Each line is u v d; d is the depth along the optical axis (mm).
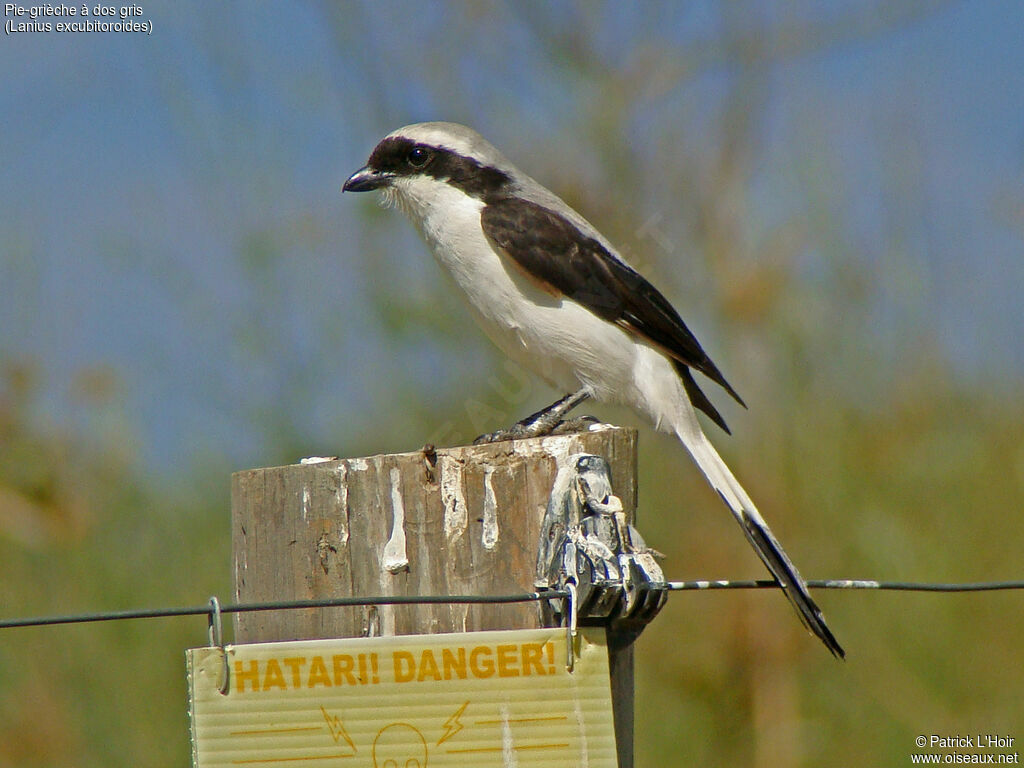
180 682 10055
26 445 10508
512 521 5273
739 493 8047
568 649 4680
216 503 10719
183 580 10359
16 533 10344
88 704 9922
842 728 10586
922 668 10469
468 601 4867
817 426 11133
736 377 11359
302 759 4574
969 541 10680
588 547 4750
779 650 10750
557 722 4633
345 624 5453
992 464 10867
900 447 11000
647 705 10820
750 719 10727
